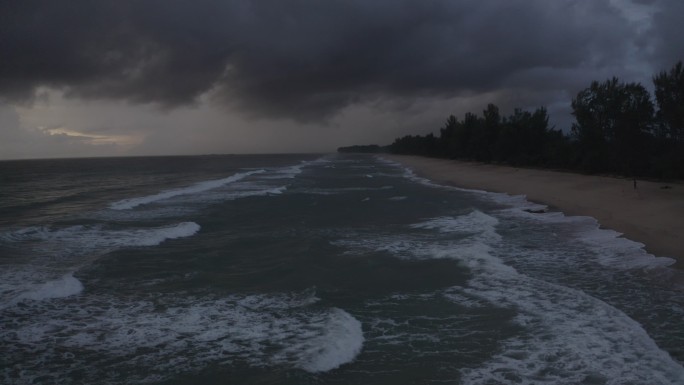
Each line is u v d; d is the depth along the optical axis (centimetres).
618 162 3650
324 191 3638
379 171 6838
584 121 4012
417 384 688
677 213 1803
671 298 1025
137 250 1539
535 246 1554
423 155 12262
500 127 6750
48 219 2188
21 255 1480
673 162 3112
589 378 687
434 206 2652
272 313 977
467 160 7856
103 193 3428
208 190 3722
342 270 1292
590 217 2042
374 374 721
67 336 870
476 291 1095
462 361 756
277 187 4019
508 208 2503
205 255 1480
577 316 923
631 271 1231
